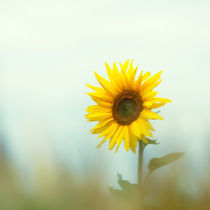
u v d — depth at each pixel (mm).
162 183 1324
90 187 1335
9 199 1311
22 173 1352
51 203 1306
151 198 1346
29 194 1323
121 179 1482
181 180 1309
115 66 1693
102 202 1333
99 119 1685
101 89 1698
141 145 1574
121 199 1378
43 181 1332
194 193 1297
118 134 1662
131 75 1669
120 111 1682
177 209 1299
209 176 1297
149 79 1660
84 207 1320
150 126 1608
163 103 1616
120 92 1686
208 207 1271
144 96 1652
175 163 1321
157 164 1484
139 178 1526
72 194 1324
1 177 1344
